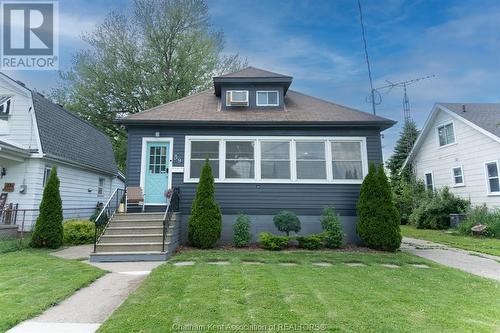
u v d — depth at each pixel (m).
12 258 7.24
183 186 10.27
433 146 18.98
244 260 7.27
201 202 9.17
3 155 10.95
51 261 6.93
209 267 6.43
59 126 14.47
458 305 4.32
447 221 15.89
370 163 9.80
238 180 10.34
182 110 11.39
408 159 21.30
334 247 9.20
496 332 3.42
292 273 6.01
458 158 16.78
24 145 12.11
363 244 9.56
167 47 22.14
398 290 5.03
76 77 21.16
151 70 21.78
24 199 11.58
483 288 5.23
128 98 21.36
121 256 7.43
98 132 19.44
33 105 12.58
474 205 15.35
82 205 15.18
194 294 4.58
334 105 12.24
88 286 5.25
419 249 9.59
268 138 10.64
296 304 4.22
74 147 14.89
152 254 7.48
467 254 8.73
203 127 10.62
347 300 4.44
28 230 11.37
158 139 10.55
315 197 10.32
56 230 9.18
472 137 15.83
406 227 17.19
